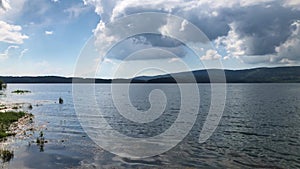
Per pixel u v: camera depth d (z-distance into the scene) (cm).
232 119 5044
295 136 3506
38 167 2156
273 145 3020
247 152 2716
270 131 3866
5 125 3956
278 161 2408
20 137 3228
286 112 5991
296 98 9950
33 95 12938
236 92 14125
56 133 3569
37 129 3828
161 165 2255
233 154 2630
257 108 6856
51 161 2312
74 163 2272
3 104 7869
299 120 4844
